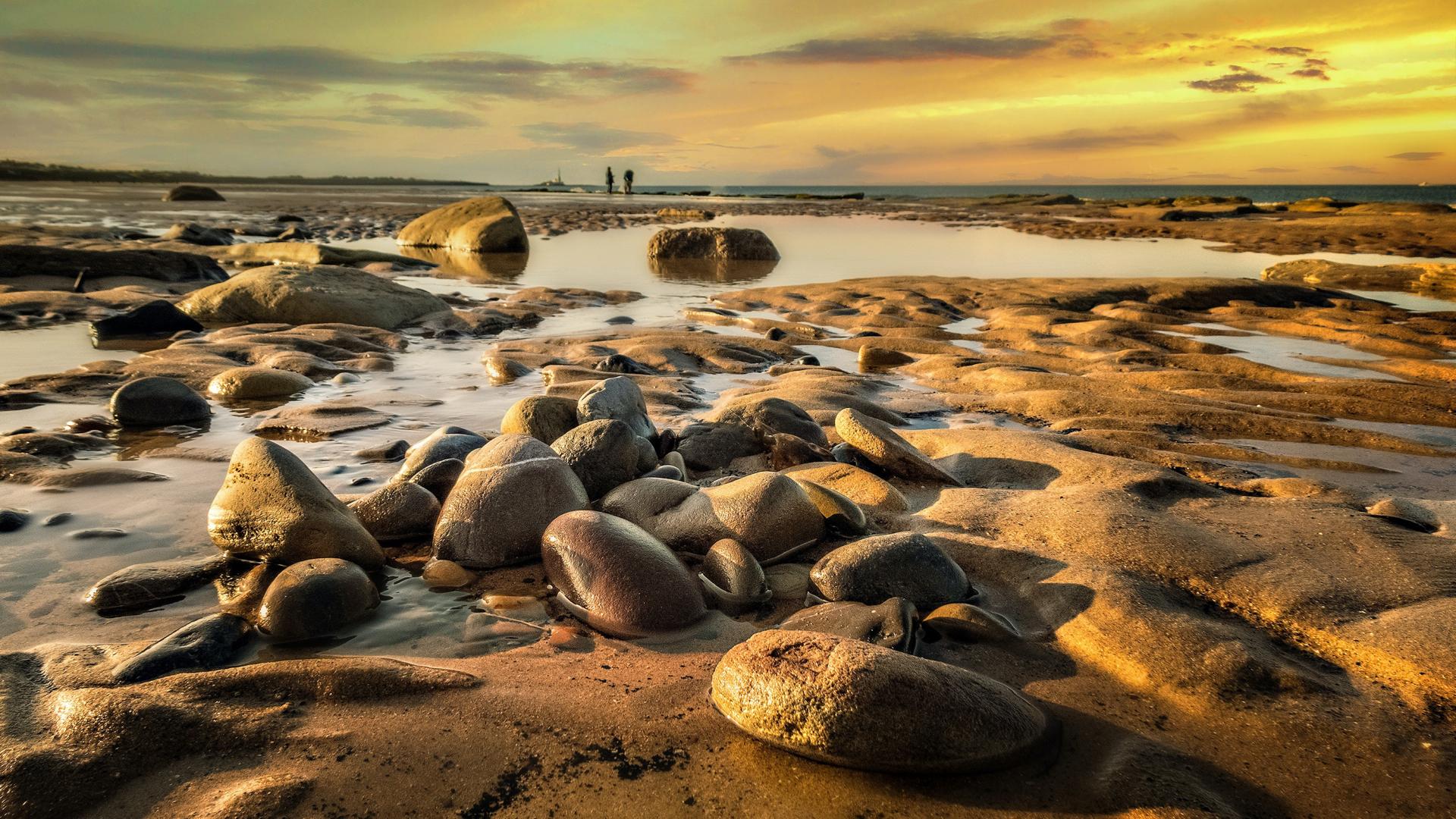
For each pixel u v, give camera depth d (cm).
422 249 2112
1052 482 434
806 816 194
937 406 629
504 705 233
